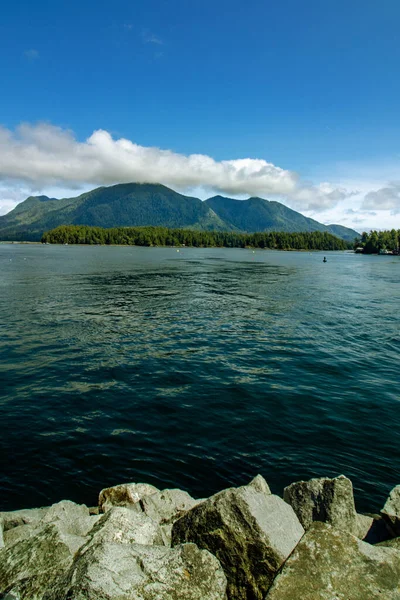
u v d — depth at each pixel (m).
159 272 79.12
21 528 7.52
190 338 25.28
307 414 14.56
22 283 53.88
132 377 18.11
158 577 5.18
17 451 11.61
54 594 4.95
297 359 21.25
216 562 5.62
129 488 9.03
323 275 81.50
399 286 61.62
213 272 82.31
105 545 5.59
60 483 10.17
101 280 60.53
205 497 9.78
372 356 22.06
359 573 5.25
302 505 7.68
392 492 7.85
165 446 12.12
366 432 13.24
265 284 60.22
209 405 15.23
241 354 21.94
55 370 18.80
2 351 21.52
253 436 12.84
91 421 13.71
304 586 4.99
